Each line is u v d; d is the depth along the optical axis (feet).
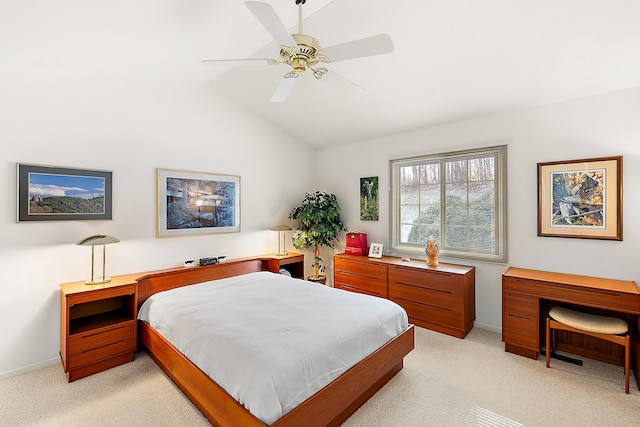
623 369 8.21
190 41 8.09
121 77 9.73
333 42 8.32
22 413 6.46
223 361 5.56
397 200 13.67
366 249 14.26
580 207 9.07
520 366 8.36
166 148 10.83
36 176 8.24
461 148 11.51
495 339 10.12
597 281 8.35
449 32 7.36
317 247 15.28
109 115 9.53
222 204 12.46
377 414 6.42
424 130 12.59
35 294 8.27
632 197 8.32
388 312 7.75
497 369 8.21
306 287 9.60
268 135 14.24
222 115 12.45
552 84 8.70
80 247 9.01
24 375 7.95
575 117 9.17
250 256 13.46
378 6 6.90
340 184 15.72
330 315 7.11
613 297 7.47
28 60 7.84
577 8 6.19
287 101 12.15
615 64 7.59
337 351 5.94
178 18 6.93
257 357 5.24
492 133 10.77
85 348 7.87
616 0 5.90
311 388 5.27
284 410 4.81
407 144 13.14
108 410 6.57
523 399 6.91
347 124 13.30
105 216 9.44
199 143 11.74
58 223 8.63
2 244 7.79
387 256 13.71
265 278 10.75
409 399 6.93
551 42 7.18
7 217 7.86
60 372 8.11
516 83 8.89
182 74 10.34
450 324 10.42
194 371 6.18
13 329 7.95
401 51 8.27
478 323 11.16
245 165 13.32
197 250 11.75
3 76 7.75
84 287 8.24
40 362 8.32
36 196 8.24
